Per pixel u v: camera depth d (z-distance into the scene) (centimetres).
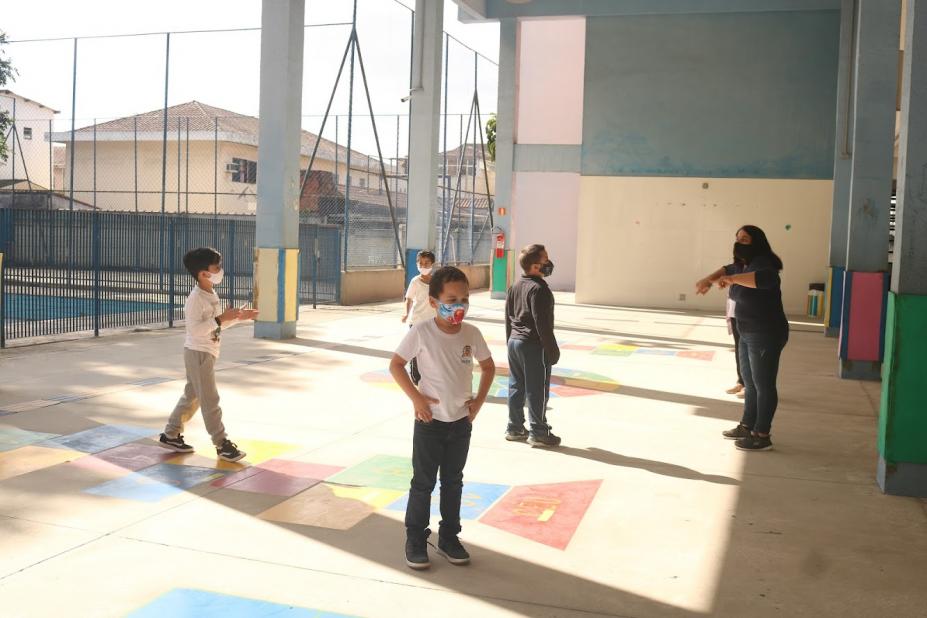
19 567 456
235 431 775
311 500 581
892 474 631
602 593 445
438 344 468
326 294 2231
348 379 1058
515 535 527
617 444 771
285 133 1390
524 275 757
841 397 1041
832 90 2292
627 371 1210
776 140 2322
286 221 1410
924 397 622
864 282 1164
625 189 2409
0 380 986
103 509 551
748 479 666
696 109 2359
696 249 2381
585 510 579
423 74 2011
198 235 2094
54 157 4638
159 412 832
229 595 429
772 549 516
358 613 413
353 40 2094
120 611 407
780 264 752
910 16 618
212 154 3547
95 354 1206
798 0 2277
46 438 724
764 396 757
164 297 2014
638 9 2358
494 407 924
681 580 465
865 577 475
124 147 3647
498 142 2492
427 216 2030
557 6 2406
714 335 1712
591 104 2416
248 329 1542
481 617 413
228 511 554
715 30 2338
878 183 1153
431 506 576
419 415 460
